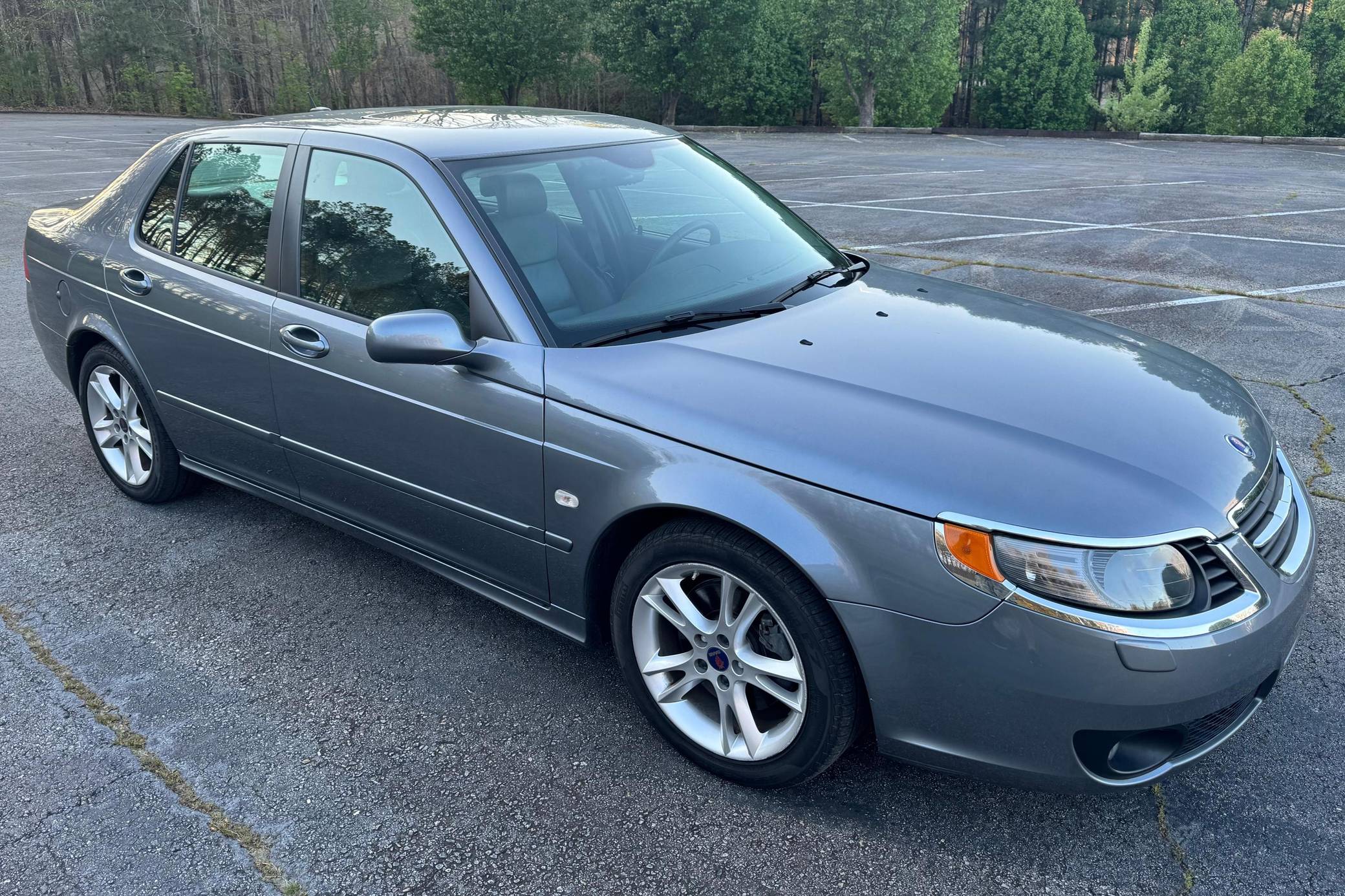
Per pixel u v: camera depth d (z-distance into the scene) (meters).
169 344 3.59
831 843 2.28
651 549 2.42
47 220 4.37
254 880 2.19
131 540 3.86
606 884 2.17
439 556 3.06
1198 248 9.26
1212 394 2.61
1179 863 2.20
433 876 2.19
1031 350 2.69
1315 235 9.85
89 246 3.93
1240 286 7.67
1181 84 63.16
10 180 16.05
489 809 2.40
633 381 2.45
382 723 2.74
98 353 3.96
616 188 3.11
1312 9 63.53
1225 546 2.05
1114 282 7.85
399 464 2.96
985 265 8.58
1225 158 19.80
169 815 2.39
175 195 3.69
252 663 3.03
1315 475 4.20
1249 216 11.19
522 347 2.60
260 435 3.40
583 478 2.47
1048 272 8.27
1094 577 1.93
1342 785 2.44
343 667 3.01
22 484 4.39
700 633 2.42
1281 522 2.29
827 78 56.78
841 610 2.09
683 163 3.47
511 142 3.09
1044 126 63.47
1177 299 7.25
